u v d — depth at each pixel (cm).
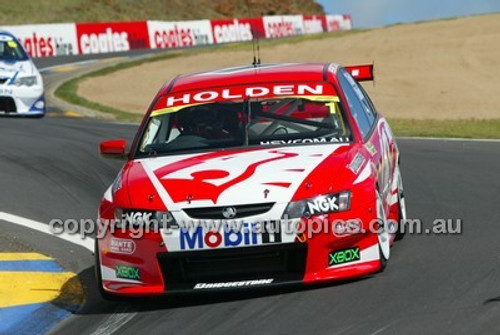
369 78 2948
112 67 11731
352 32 14638
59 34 13925
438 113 7831
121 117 6962
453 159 3972
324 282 2056
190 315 1962
